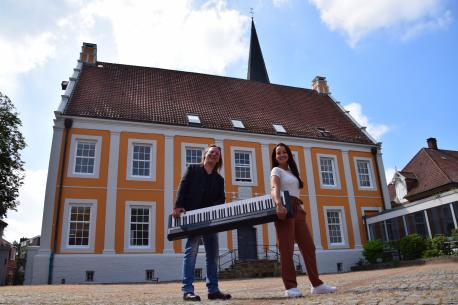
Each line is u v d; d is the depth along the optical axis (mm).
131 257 18828
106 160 19969
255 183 22562
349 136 26719
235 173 22500
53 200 18469
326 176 24891
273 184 4102
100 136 20250
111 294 6105
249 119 24922
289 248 4078
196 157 21953
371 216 23812
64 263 17734
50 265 17453
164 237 19672
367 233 23984
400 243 19391
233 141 22906
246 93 28016
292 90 30766
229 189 21875
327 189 24234
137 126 21078
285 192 3705
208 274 4281
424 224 19859
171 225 4098
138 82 24703
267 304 3246
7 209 25625
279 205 3627
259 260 19391
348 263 22969
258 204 3754
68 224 18438
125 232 19172
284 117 26641
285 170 4477
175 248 19625
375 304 2766
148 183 20328
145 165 20875
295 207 4336
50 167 18906
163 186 20516
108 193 19484
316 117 28078
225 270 18891
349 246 23469
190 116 23047
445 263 14562
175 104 23844
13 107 25750
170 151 21281
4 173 25141
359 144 26016
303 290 5230
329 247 22984
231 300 3902
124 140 20625
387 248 20766
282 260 4090
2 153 24781
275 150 4543
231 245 20781
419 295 3135
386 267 19172
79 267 17906
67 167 19203
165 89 25016
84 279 17828
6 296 5520
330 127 27266
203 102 25125
